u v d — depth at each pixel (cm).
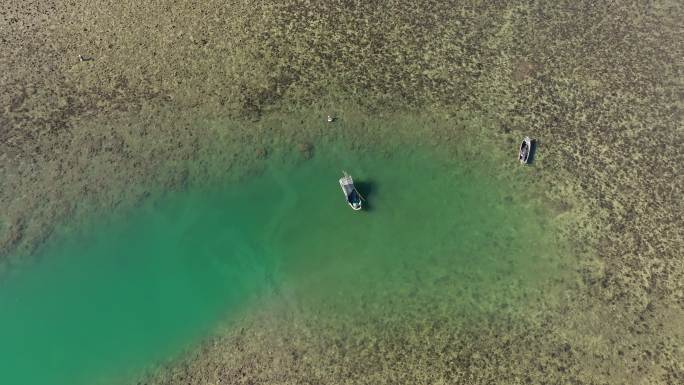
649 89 4447
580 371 3316
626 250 3731
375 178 4072
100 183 4069
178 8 4881
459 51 4672
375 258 3744
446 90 4469
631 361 3341
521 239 3806
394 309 3553
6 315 3591
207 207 3972
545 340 3425
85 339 3509
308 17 4844
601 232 3806
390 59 4625
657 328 3444
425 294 3606
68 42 4691
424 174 4088
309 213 3922
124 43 4688
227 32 4750
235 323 3538
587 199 3947
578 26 4800
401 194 3997
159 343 3488
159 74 4531
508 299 3578
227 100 4406
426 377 3309
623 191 3969
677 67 4562
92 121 4303
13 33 4738
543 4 4919
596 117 4306
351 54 4647
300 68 4572
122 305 3625
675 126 4253
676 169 4056
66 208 3966
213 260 3762
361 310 3553
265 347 3447
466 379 3300
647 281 3609
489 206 3947
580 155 4134
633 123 4272
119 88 4456
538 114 4338
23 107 4359
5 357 3453
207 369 3391
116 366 3416
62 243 3841
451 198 3984
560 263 3706
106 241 3850
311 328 3500
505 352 3388
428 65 4594
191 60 4600
